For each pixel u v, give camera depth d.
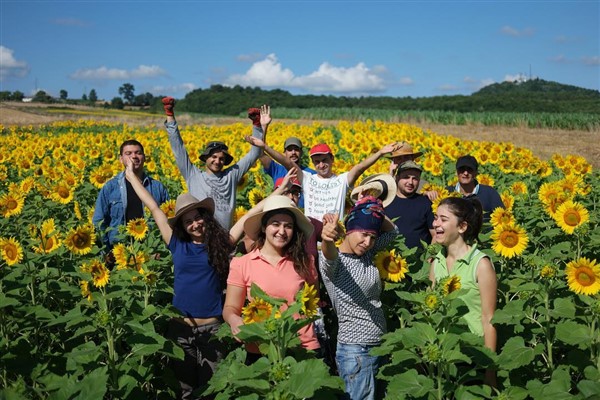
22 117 57.12
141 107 132.00
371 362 4.51
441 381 3.79
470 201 4.35
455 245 4.37
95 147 20.78
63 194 8.26
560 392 3.80
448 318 3.98
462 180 7.39
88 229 5.48
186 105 112.44
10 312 4.83
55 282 5.18
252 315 3.93
